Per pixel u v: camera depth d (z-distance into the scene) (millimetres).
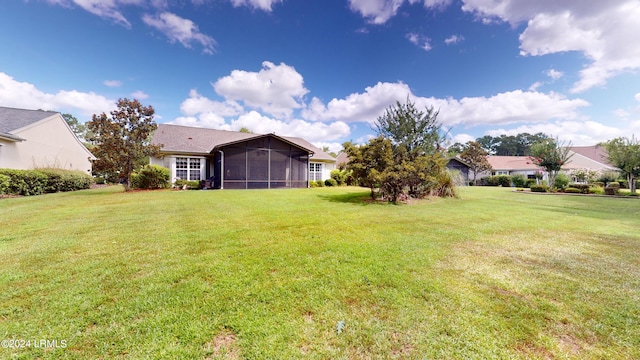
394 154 11211
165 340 1881
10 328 1982
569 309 2375
